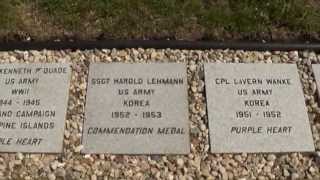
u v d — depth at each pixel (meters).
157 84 2.49
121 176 2.29
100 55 2.59
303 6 2.76
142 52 2.60
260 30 2.69
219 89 2.48
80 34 2.66
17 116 2.40
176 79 2.51
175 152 2.34
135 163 2.32
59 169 2.30
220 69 2.54
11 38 2.64
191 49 2.62
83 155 2.34
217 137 2.38
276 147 2.36
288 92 2.49
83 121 2.41
